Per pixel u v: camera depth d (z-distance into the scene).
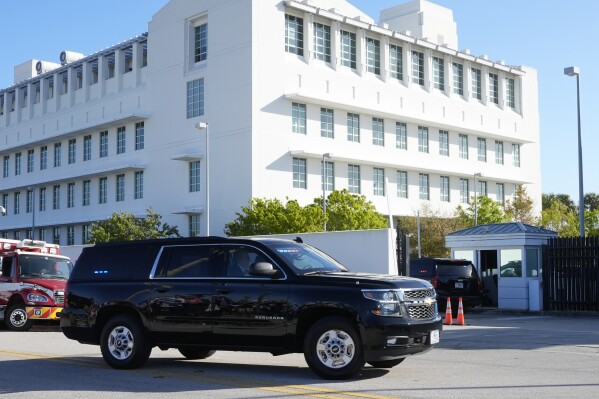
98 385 10.27
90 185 60.69
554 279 28.06
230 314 11.05
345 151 53.00
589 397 8.81
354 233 28.33
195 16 52.00
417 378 10.55
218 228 49.25
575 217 68.94
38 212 66.56
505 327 21.00
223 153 49.31
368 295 10.25
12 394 9.58
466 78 63.19
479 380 10.32
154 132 54.56
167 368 12.00
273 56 49.06
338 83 52.62
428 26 64.62
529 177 68.94
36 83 68.69
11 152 69.94
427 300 10.77
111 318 12.09
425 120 57.81
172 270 11.77
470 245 30.44
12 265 22.77
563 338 17.14
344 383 10.10
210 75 50.50
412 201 58.06
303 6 50.34
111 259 12.45
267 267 10.82
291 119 49.88
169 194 52.97
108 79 60.28
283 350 10.87
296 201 44.09
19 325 22.19
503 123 66.19
